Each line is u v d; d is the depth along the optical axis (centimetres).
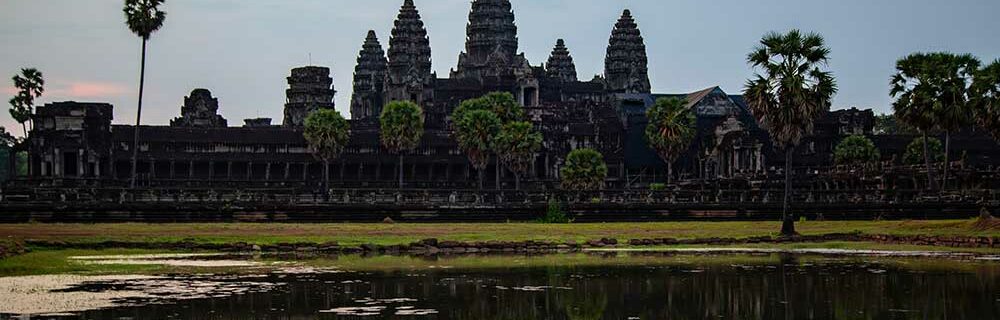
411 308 5200
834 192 12262
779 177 16412
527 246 8488
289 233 9188
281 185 19775
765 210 11725
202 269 6731
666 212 11612
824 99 9688
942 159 18450
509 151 16850
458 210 11362
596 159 17425
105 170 19950
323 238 8694
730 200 12169
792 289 5759
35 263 6919
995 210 11669
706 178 19175
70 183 17700
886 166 15250
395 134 17850
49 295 5456
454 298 5509
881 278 6141
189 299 5391
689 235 9206
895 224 9975
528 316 5009
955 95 12462
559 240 8688
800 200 12106
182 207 10944
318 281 6138
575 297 5559
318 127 17788
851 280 6078
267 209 11075
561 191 12325
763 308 5162
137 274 6400
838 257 7456
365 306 5241
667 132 18438
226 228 9688
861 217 11762
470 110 18825
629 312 5109
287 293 5638
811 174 16800
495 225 10425
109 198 12019
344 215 11200
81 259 7294
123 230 9312
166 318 4834
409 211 11306
